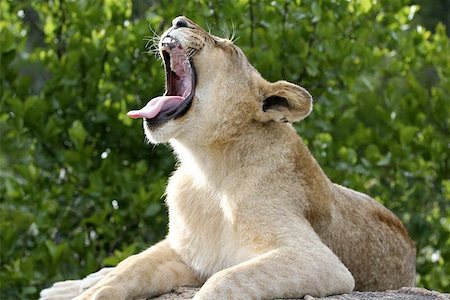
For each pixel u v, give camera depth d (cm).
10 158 1638
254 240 943
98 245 1475
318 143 1498
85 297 927
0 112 1515
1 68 1523
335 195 1041
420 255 1595
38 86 1820
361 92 1658
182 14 1486
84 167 1466
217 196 974
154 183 1462
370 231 1064
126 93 1521
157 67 1503
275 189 961
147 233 1477
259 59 1429
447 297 949
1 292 1398
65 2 1546
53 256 1395
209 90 976
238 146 973
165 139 969
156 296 957
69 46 1518
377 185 1530
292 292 886
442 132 1630
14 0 1609
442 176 1579
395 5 1558
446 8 2456
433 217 1582
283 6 1463
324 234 1009
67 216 1472
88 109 1519
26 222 1458
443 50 1648
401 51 1592
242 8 1445
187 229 982
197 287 978
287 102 981
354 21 1500
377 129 1614
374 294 929
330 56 1459
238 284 868
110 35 1518
